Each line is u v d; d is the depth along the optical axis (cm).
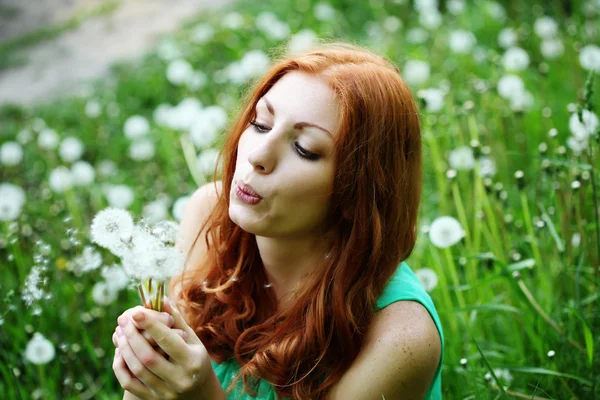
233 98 411
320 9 587
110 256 276
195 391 142
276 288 164
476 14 551
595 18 468
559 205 257
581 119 201
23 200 301
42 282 188
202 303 170
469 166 290
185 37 621
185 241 180
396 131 147
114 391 246
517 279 219
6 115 572
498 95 364
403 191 153
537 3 548
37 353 222
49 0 906
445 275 263
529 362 221
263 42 555
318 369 154
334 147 140
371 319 151
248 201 142
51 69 699
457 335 229
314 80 143
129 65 629
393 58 479
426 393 162
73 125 514
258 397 159
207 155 307
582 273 241
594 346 213
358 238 148
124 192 328
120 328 146
